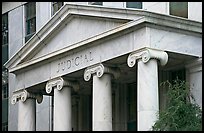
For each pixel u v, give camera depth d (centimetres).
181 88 2889
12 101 3762
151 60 2931
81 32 3341
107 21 3203
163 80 3328
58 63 3456
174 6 3394
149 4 3531
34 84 3616
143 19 2955
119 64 3206
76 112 3953
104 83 3172
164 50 2988
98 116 3148
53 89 3488
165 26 3000
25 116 3684
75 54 3350
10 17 4797
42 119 4281
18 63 3719
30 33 4591
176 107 2778
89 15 3269
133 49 3014
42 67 3572
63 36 3453
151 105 2884
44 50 3575
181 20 3033
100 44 3200
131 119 3616
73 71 3347
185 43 3059
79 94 3875
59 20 3438
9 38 4775
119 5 3722
